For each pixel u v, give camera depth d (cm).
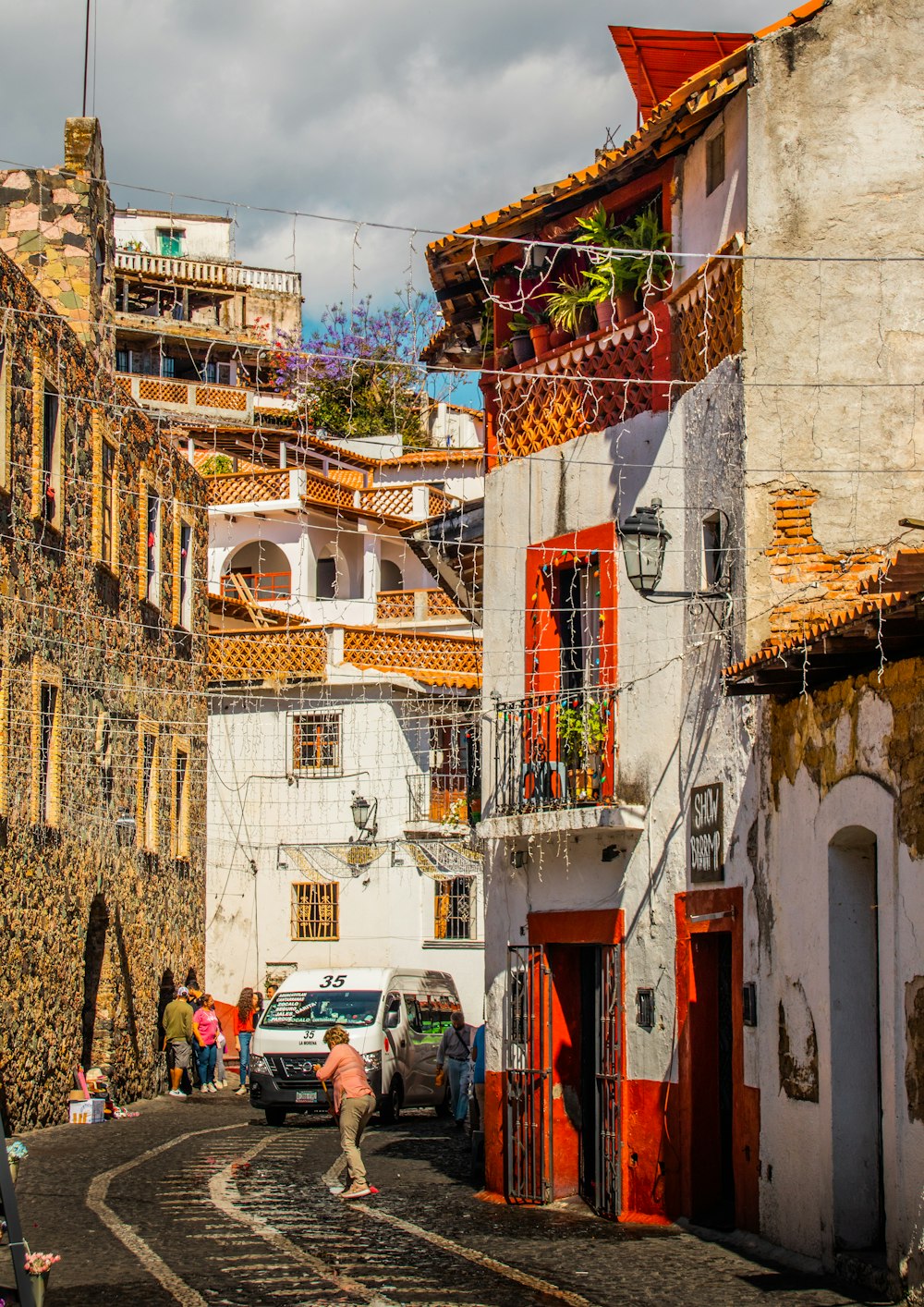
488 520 2041
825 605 1509
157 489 3378
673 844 1673
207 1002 3500
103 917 2959
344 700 4056
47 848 2594
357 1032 2911
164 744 3412
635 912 1727
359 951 3978
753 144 1562
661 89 1942
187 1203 1716
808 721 1375
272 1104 2802
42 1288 1062
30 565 2520
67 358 2723
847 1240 1294
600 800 1769
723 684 1521
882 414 1530
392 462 4909
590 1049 1859
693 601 1636
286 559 4941
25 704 2495
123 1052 3061
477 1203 1800
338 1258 1373
